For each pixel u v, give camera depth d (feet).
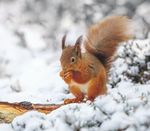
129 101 27.45
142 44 41.86
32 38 97.96
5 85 48.80
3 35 94.38
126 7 99.81
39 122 26.99
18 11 106.32
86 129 26.09
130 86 37.93
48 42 99.71
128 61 40.73
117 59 41.14
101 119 26.76
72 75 30.30
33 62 74.84
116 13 98.22
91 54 31.68
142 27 66.33
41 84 46.73
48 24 103.60
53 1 105.81
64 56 30.48
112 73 40.24
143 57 40.63
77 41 30.37
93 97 30.73
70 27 99.71
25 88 47.24
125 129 25.67
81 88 30.81
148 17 94.89
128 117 26.03
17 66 79.56
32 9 107.04
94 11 98.02
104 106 27.25
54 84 45.80
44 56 81.00
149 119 25.46
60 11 104.99
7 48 84.53
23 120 27.43
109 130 25.84
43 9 106.73
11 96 40.22
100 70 30.86
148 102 27.96
